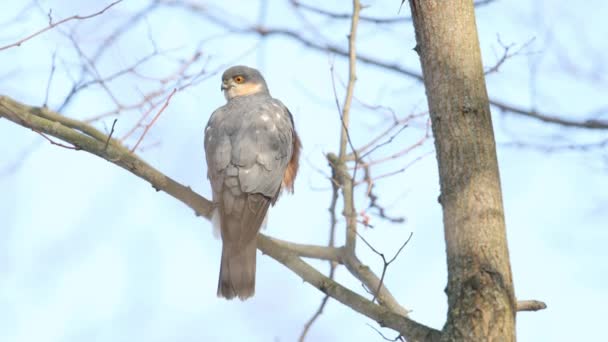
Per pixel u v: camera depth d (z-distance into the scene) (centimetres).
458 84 767
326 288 850
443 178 753
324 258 1050
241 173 1109
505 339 680
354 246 1042
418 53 805
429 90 782
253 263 1008
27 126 950
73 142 945
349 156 1181
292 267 912
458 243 723
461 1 798
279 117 1209
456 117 757
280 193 1226
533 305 781
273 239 1049
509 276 714
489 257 710
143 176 976
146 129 1000
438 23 789
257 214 1072
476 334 680
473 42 788
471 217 725
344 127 1134
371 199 1120
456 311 698
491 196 734
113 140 1052
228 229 1044
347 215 1057
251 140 1144
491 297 691
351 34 1204
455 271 716
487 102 773
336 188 1115
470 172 739
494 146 761
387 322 769
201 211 1033
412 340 736
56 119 1087
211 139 1174
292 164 1265
